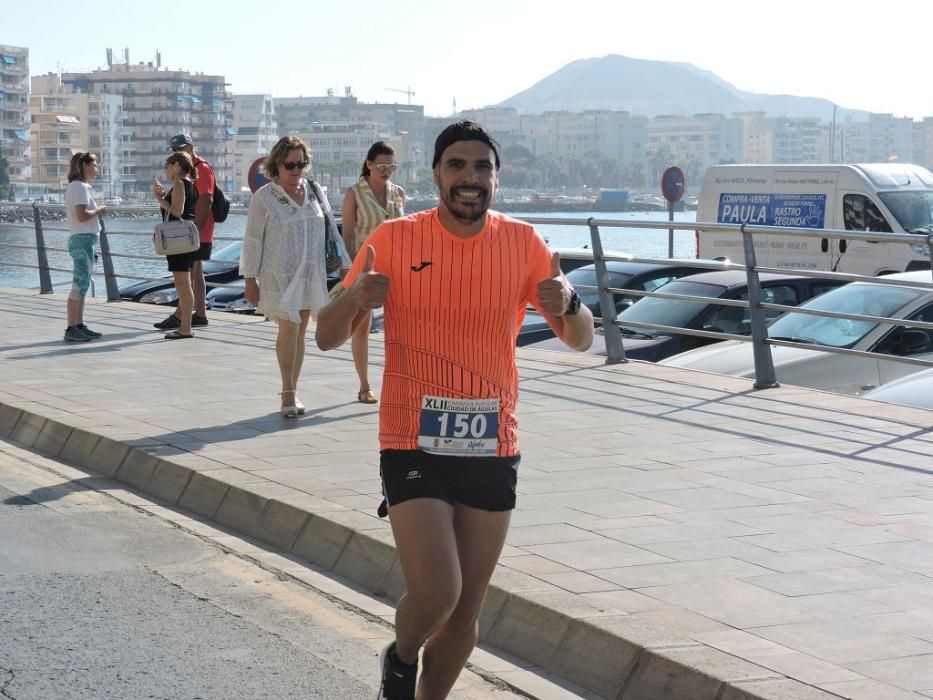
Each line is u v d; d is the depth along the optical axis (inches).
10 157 7377.0
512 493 165.9
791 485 294.7
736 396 415.8
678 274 695.1
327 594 241.6
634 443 341.7
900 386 419.8
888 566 232.1
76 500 313.6
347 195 406.0
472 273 161.6
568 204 7475.4
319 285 382.0
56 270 810.8
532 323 623.2
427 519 158.9
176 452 331.3
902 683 175.5
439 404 162.1
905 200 904.3
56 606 231.6
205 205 614.5
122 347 547.5
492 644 213.2
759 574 226.2
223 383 448.1
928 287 386.3
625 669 190.1
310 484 294.7
